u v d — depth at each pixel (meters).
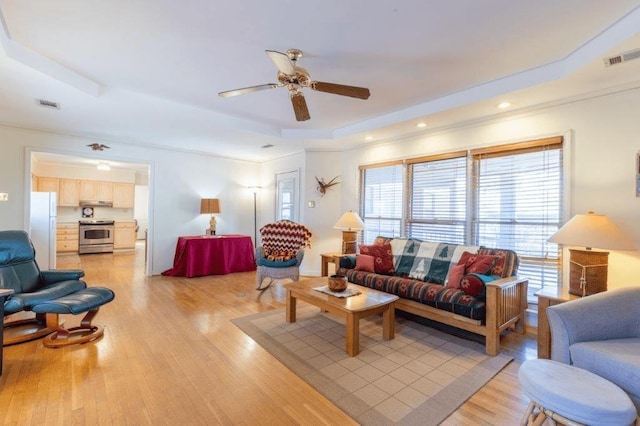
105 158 4.97
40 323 3.10
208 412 1.83
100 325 3.12
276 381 2.17
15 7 1.95
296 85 2.47
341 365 2.40
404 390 2.07
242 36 2.28
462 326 2.75
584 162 2.89
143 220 10.64
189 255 5.35
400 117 3.85
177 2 1.90
